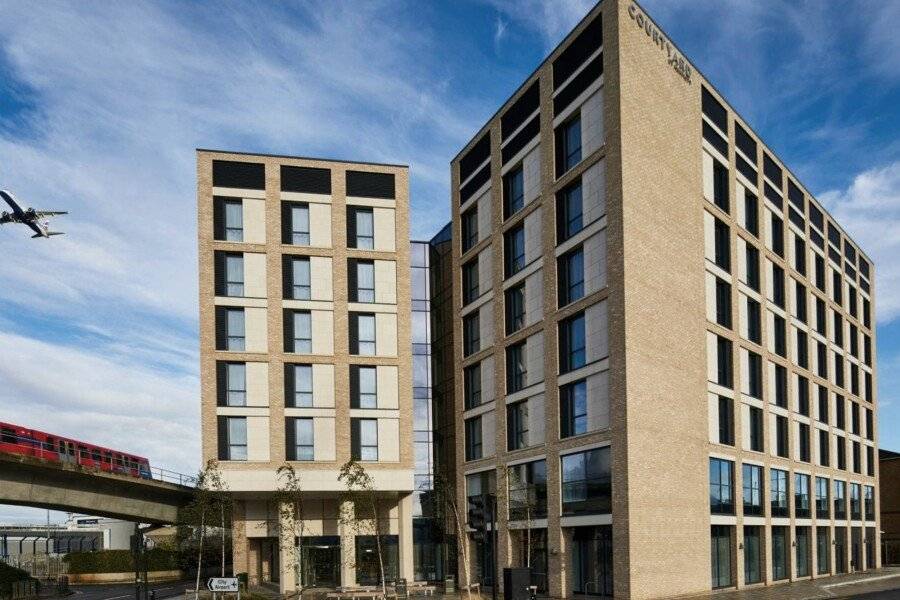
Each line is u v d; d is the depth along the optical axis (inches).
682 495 1274.6
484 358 1675.7
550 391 1400.1
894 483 2726.4
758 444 1572.3
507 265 1608.0
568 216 1406.3
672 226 1348.4
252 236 1800.0
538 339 1467.8
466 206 1792.6
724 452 1414.9
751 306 1609.3
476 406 1707.7
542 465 1424.7
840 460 2100.1
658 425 1246.3
